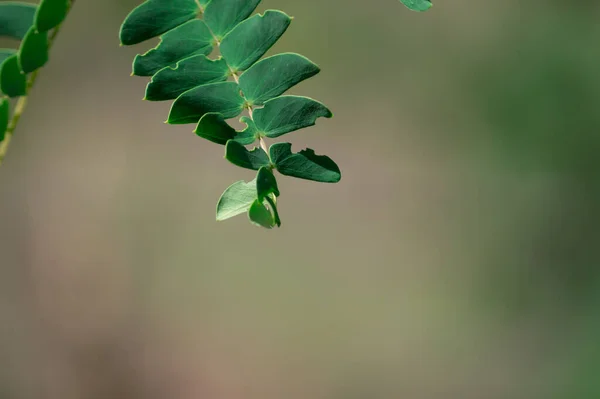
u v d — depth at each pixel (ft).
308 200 8.35
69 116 8.09
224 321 8.50
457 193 8.18
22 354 8.48
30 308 8.47
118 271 8.45
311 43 7.69
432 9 7.62
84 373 8.52
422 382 8.27
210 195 8.24
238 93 3.23
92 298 8.46
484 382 8.21
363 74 7.80
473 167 8.08
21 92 3.25
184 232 8.36
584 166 7.85
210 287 8.46
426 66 7.76
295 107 3.22
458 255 8.23
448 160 8.07
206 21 3.24
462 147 8.02
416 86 7.82
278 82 3.22
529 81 7.72
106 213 8.35
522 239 8.14
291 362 8.42
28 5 3.26
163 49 3.24
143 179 8.27
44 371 8.50
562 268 8.09
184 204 8.30
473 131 7.96
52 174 8.28
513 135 7.88
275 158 3.22
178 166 8.23
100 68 7.89
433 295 8.29
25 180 8.31
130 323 8.52
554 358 8.09
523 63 7.69
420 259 8.29
